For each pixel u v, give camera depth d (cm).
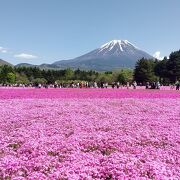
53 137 1486
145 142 1466
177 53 16538
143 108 2725
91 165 1055
